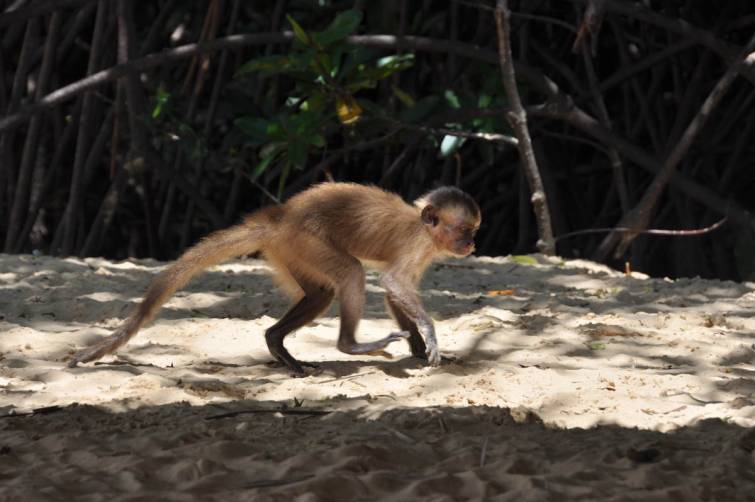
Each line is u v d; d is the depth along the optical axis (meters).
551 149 23.95
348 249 10.27
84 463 6.42
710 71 23.05
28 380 8.99
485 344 10.48
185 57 19.98
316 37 17.86
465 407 7.87
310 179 21.33
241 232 10.11
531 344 10.56
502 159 24.25
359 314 9.95
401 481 6.00
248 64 17.98
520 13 20.02
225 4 23.52
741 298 13.12
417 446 6.63
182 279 9.86
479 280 14.20
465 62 21.53
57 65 22.44
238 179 22.59
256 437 6.94
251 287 13.09
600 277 14.47
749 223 19.64
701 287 13.85
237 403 8.08
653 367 9.73
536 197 17.88
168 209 23.19
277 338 9.84
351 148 20.11
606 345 10.46
